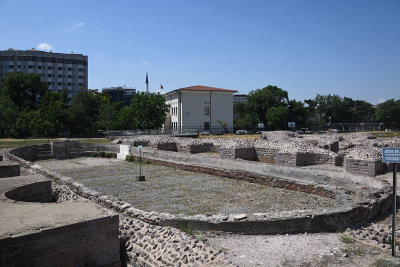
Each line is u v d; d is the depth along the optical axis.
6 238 5.16
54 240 5.63
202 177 17.22
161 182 16.25
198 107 65.81
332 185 12.44
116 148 28.05
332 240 7.61
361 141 26.77
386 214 9.67
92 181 16.98
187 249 6.52
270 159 22.94
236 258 6.67
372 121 95.38
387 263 5.74
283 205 11.54
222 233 8.09
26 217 6.17
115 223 6.37
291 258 6.64
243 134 60.59
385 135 46.28
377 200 9.53
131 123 58.59
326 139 28.08
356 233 7.87
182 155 20.30
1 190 8.80
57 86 108.44
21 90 71.25
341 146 25.59
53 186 12.49
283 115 72.81
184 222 8.32
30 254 5.38
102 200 10.84
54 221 5.95
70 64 110.25
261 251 7.02
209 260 6.01
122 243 7.50
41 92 75.31
